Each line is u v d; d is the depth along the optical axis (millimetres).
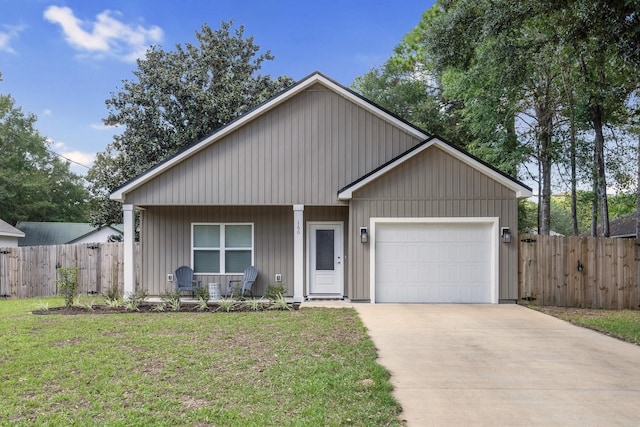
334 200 11875
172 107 18969
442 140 11141
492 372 5621
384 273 11430
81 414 4105
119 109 18906
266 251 12898
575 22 7793
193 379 5102
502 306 10844
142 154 18812
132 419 3986
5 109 30641
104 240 27375
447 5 18891
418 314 9641
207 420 3980
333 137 11945
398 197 11359
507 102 15367
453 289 11398
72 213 34938
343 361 5871
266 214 12961
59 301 12430
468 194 11297
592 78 12109
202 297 10961
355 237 11383
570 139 14797
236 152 11836
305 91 11984
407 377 5398
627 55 7422
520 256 11383
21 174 29844
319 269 12703
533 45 11492
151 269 12859
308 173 11867
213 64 20328
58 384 4914
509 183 11219
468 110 17844
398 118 11844
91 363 5656
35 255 14422
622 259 11242
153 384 4918
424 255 11445
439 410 4375
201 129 18828
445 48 12430
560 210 42969
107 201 19859
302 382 5012
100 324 8289
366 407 4344
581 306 11203
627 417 4246
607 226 13406
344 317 9133
